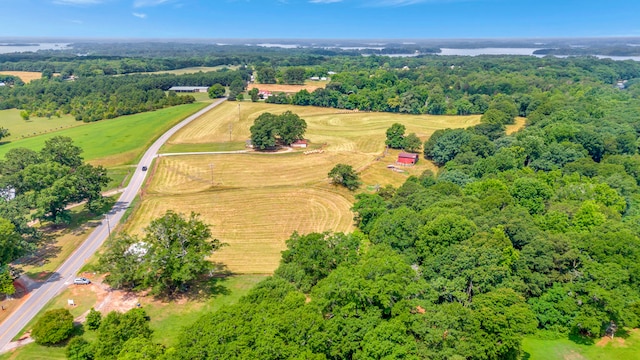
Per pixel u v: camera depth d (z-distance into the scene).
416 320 52.75
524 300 60.41
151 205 110.50
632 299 62.38
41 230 95.62
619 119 177.50
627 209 99.38
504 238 68.88
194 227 75.94
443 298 60.59
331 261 72.12
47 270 79.75
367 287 55.50
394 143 166.00
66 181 93.62
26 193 91.12
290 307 53.53
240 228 100.12
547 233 74.81
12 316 66.44
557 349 60.22
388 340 49.41
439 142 150.62
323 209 111.56
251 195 118.19
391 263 60.84
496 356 52.78
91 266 79.19
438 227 71.94
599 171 117.38
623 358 58.75
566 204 90.69
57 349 59.62
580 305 62.56
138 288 71.62
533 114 188.88
